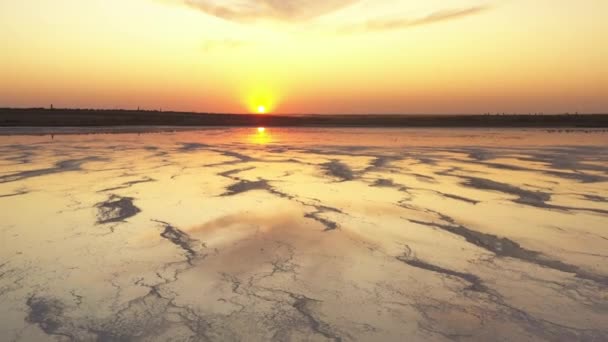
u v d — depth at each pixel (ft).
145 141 71.82
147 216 19.67
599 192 25.57
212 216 19.70
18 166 36.91
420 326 9.79
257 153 51.21
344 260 14.06
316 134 102.37
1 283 12.13
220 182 29.12
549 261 14.05
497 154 49.16
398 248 15.29
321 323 9.91
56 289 11.73
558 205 22.11
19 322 9.90
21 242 15.85
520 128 143.64
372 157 46.19
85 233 16.99
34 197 23.79
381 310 10.58
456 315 10.34
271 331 9.53
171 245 15.51
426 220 19.10
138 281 12.27
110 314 10.28
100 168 36.11
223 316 10.21
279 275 12.76
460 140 75.92
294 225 18.25
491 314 10.39
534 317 10.23
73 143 65.10
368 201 22.98
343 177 31.60
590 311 10.53
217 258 14.19
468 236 16.75
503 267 13.51
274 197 24.04
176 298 11.17
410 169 36.09
